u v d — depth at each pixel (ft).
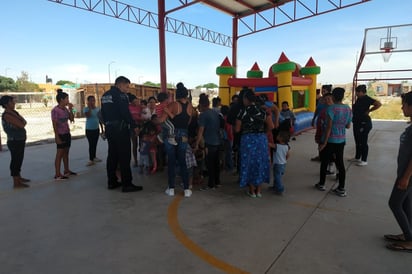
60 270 8.63
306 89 40.57
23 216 12.55
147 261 9.05
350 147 26.32
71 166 21.42
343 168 14.39
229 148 19.15
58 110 17.52
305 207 13.15
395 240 10.02
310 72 40.45
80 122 62.69
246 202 13.87
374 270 8.49
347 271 8.45
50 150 27.96
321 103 20.40
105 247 9.91
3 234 10.91
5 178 18.47
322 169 15.14
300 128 34.55
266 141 14.11
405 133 9.04
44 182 17.49
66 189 16.16
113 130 15.03
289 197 14.42
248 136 13.91
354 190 15.29
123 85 15.02
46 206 13.66
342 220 11.77
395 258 9.09
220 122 16.06
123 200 14.37
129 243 10.16
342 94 13.93
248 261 9.00
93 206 13.62
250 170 14.10
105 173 19.40
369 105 19.49
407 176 8.75
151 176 18.53
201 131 15.03
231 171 19.26
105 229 11.25
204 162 17.76
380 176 17.61
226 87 39.37
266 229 11.07
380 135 33.14
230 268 8.64
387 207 13.03
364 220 11.75
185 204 13.73
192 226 11.42
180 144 14.37
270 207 13.21
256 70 43.04
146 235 10.73
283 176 17.93
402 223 9.45
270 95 34.12
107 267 8.75
